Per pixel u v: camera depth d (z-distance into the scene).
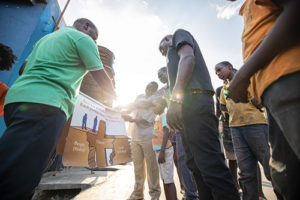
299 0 0.45
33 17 4.48
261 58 0.55
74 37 1.13
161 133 2.17
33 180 0.77
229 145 2.75
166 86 2.38
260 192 2.11
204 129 1.00
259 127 1.69
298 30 0.47
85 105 2.62
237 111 1.85
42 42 1.16
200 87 1.08
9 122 0.87
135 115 2.70
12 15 4.30
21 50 4.11
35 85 0.90
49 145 0.85
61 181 2.73
